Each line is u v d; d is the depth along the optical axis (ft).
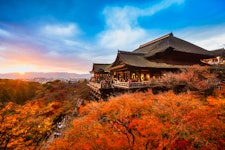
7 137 29.37
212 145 23.20
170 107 29.04
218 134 24.30
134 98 36.99
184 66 68.90
